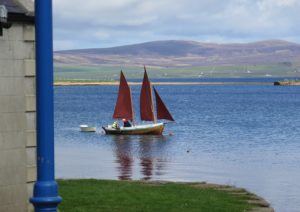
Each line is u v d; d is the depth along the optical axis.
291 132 97.56
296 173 52.00
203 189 30.95
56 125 112.81
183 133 97.25
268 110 156.12
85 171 53.19
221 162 60.81
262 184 45.12
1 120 18.11
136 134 94.00
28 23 18.62
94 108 167.50
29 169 18.78
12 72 18.34
